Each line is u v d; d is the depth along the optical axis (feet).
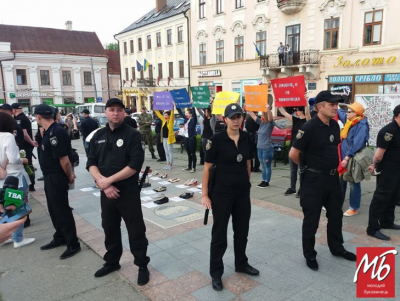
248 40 75.61
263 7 70.90
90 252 13.73
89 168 11.02
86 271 12.13
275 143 30.40
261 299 9.97
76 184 26.00
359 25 56.34
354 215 16.62
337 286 10.54
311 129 11.18
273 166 30.58
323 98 10.87
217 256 10.73
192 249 13.50
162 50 104.63
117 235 11.69
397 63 52.65
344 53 58.80
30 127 23.94
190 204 19.51
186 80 96.17
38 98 127.75
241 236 11.12
